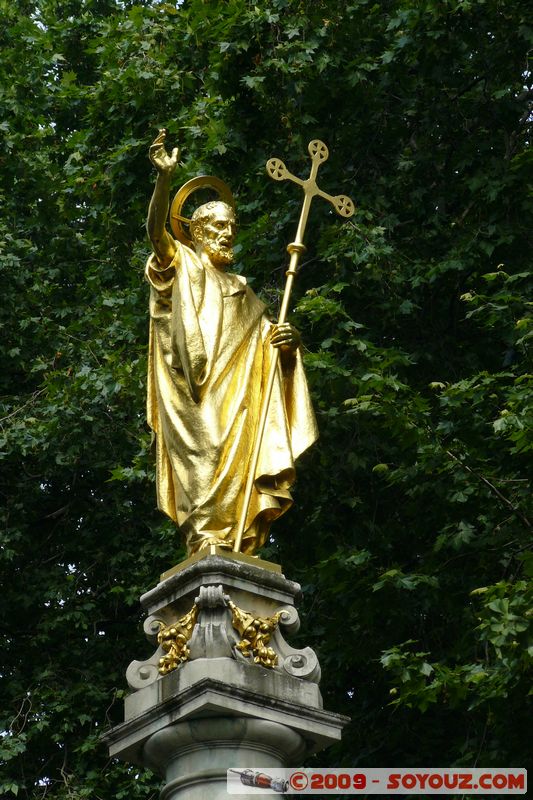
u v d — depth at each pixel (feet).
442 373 79.77
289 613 46.85
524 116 84.84
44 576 91.97
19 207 105.09
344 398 73.77
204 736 43.88
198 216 53.78
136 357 87.30
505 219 79.15
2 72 104.78
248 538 48.47
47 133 105.70
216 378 49.49
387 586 69.36
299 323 78.84
